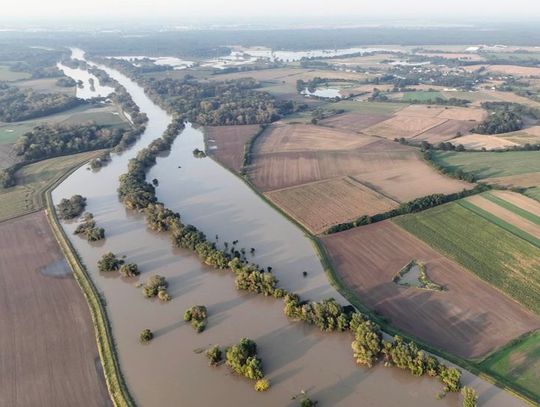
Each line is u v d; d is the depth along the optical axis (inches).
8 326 3452.3
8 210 5482.3
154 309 3663.9
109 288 3961.6
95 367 3058.6
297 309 3472.0
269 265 4224.9
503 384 2815.0
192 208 5492.1
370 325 3191.4
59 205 5497.1
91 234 4744.1
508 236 4579.2
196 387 2906.0
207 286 3956.7
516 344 3147.1
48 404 2768.2
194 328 3420.3
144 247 4623.5
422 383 2888.8
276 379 2960.1
